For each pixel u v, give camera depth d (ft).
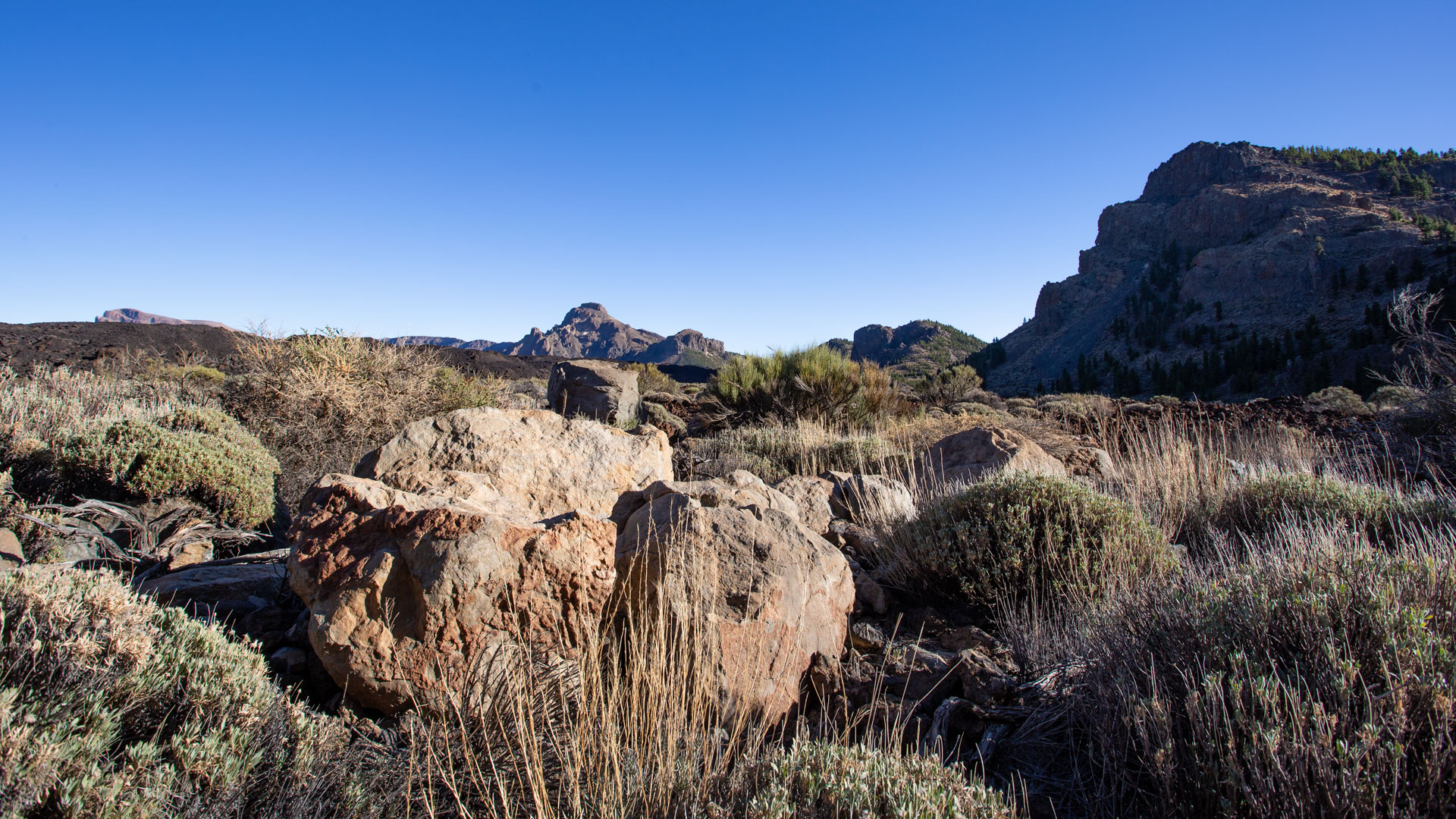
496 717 7.50
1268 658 7.67
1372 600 7.82
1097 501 13.85
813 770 6.79
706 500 11.85
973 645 11.00
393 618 8.06
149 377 38.58
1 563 11.96
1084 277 597.11
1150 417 46.26
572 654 8.46
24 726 5.20
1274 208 510.99
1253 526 16.98
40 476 17.34
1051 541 12.84
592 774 6.84
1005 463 21.93
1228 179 647.15
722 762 7.25
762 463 26.73
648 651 8.50
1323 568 9.27
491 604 8.20
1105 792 7.57
